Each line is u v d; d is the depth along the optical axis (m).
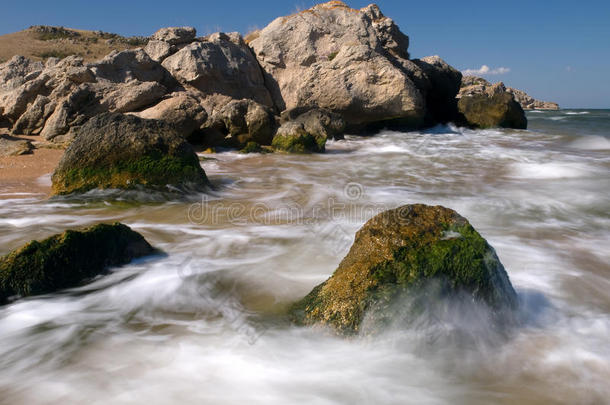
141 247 4.78
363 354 3.02
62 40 51.69
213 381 2.79
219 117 14.23
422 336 3.07
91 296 3.90
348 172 10.56
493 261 3.39
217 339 3.27
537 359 3.00
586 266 4.68
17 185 8.34
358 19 19.77
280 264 4.77
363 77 17.34
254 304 3.84
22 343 3.21
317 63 17.98
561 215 6.75
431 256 3.22
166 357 3.04
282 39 19.09
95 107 13.66
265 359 3.01
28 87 14.91
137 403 2.59
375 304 3.11
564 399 2.62
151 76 16.19
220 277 4.38
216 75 17.23
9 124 15.23
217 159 11.84
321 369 2.91
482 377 2.83
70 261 4.01
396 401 2.63
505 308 3.37
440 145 15.97
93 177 7.31
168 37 17.84
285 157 12.57
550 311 3.66
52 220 6.28
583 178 9.76
